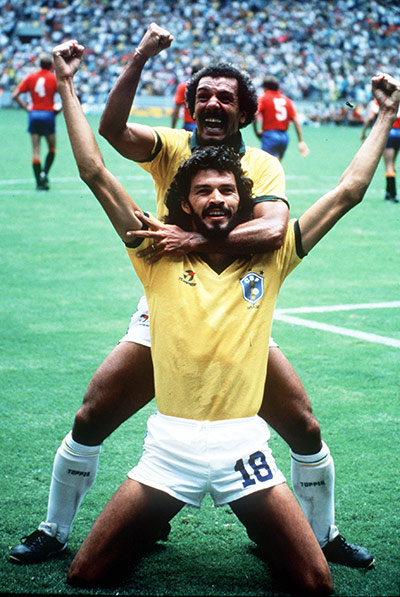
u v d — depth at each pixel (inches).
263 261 104.5
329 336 222.1
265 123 491.8
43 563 109.3
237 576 106.7
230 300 101.6
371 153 107.7
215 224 101.3
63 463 109.3
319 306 255.9
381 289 280.4
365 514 124.4
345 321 238.1
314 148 920.9
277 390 108.6
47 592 100.3
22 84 490.9
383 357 204.5
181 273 102.7
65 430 156.1
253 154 116.6
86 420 108.3
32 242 350.3
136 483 101.0
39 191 505.7
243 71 114.8
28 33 1626.5
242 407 101.5
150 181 577.6
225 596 101.0
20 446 148.3
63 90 107.0
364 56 1545.3
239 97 114.2
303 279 295.0
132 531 99.9
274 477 101.4
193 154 103.3
